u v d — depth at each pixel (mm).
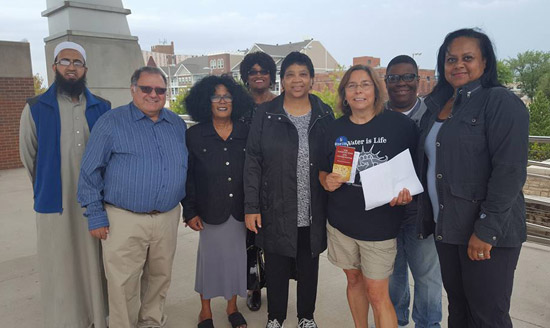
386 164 2150
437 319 2576
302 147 2570
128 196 2439
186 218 2814
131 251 2521
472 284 1935
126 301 2604
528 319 2965
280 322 2855
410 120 2301
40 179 2600
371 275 2289
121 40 5109
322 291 3553
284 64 2559
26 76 9742
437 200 2039
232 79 2832
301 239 2711
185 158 2641
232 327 3020
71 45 2590
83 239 2742
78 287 2766
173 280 3805
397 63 2664
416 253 2500
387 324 2307
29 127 2596
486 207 1802
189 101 2770
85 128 2688
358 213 2260
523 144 1732
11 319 3148
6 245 4730
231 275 2836
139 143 2463
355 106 2227
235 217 2777
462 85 1949
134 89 2488
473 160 1863
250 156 2646
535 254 4078
